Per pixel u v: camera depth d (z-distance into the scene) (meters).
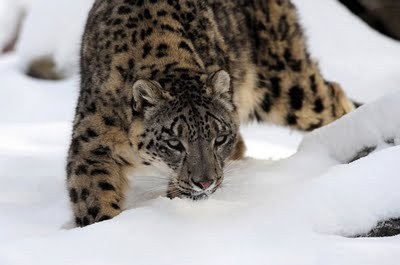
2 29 28.55
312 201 10.14
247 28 14.47
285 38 15.04
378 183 10.09
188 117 11.16
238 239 9.59
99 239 9.77
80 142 12.00
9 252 9.60
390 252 9.00
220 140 11.52
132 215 10.34
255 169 12.48
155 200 11.27
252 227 9.84
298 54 15.18
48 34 23.39
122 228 9.98
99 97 12.00
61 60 23.17
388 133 11.95
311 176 11.49
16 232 10.92
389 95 12.25
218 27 13.48
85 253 9.51
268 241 9.48
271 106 15.16
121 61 12.05
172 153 11.30
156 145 11.42
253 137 18.09
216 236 9.72
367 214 9.88
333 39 22.75
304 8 23.55
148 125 11.47
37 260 9.41
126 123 11.82
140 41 12.16
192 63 12.04
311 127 15.58
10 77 23.16
